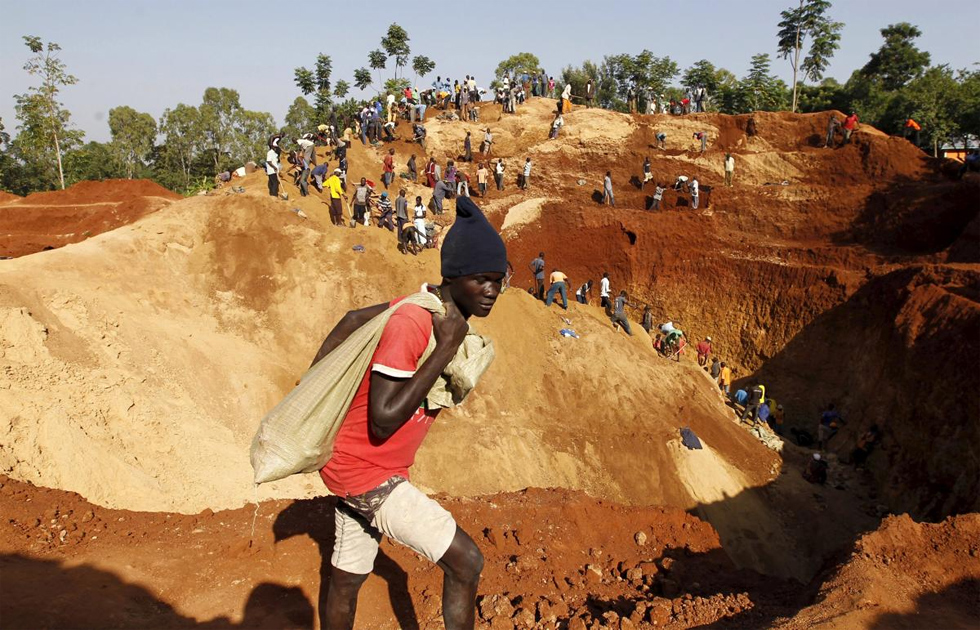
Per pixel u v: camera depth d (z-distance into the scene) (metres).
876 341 19.97
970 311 16.00
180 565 5.75
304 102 72.00
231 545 6.08
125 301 12.87
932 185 23.58
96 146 64.00
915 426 16.77
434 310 2.61
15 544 5.86
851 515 16.58
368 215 19.55
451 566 2.78
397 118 33.56
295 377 13.80
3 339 9.32
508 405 16.05
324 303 15.80
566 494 12.16
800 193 26.08
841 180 26.45
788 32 43.25
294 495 11.00
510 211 27.75
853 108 42.62
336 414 2.59
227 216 16.55
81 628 4.49
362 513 2.82
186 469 10.23
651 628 5.73
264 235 16.39
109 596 5.01
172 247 15.29
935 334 16.89
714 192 27.28
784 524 16.12
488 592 6.96
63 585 5.03
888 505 16.75
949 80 38.72
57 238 27.05
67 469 8.45
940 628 4.79
